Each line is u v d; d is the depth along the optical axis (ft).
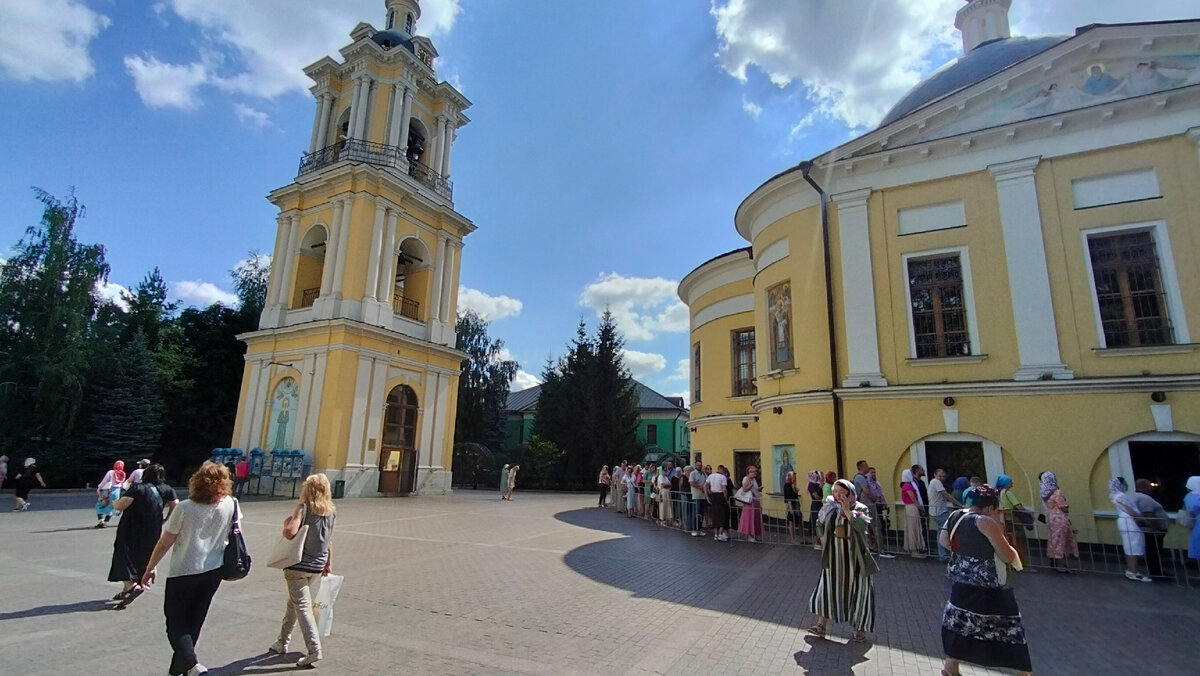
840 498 19.65
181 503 14.87
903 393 42.70
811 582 27.94
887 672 16.37
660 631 19.65
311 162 87.61
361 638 18.26
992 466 39.42
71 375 77.97
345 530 43.45
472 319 152.25
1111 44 41.24
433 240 91.30
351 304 76.18
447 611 21.50
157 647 17.12
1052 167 42.04
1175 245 38.06
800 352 48.75
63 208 85.81
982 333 41.86
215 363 100.78
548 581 27.04
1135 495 32.01
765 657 17.37
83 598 22.33
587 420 115.14
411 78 90.68
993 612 14.74
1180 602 25.17
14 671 15.05
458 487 119.96
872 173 47.60
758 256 56.29
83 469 79.92
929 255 44.75
